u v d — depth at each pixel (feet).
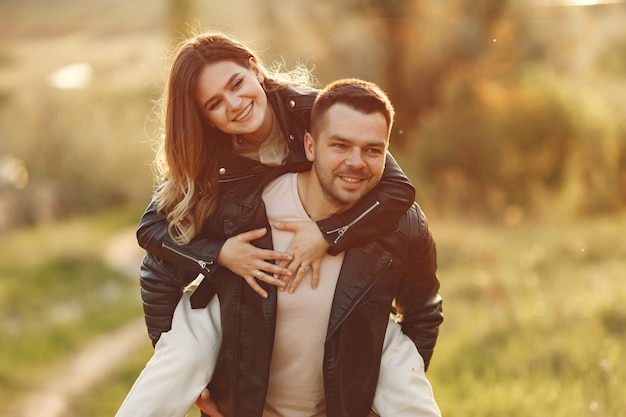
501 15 99.55
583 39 102.27
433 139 68.28
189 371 10.91
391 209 10.77
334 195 10.30
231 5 99.09
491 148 65.41
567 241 43.86
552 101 66.23
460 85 72.54
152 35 134.21
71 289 47.70
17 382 33.53
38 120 83.25
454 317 32.32
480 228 55.52
